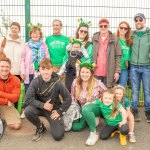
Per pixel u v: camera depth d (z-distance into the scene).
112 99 5.14
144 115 6.29
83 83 5.55
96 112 5.31
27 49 6.25
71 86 5.73
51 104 5.25
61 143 5.02
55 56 6.49
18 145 4.94
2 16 6.86
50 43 6.52
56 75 5.33
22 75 6.20
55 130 5.11
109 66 5.90
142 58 5.83
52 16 6.83
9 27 6.74
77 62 5.96
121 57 5.96
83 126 5.51
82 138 5.22
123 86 5.77
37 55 6.23
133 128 5.25
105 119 5.37
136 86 5.96
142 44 5.81
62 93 5.23
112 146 4.93
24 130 5.53
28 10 6.73
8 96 5.55
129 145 4.97
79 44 6.04
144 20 5.81
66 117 5.46
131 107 6.12
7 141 5.09
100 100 5.32
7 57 5.98
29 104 5.24
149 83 5.91
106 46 5.91
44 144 4.98
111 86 5.93
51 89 5.24
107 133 5.17
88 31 6.35
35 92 5.29
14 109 5.72
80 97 5.55
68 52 6.14
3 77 5.54
